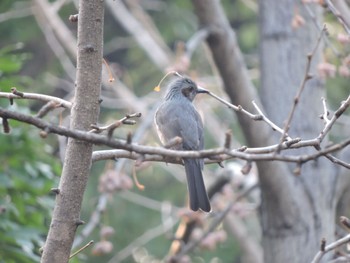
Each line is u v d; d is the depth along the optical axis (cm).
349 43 1065
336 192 1201
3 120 576
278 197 1158
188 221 1315
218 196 1438
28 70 2444
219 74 1178
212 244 1292
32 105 2039
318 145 667
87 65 670
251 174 1512
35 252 1095
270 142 1157
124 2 2364
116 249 2095
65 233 667
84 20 669
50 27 1909
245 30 2347
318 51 1202
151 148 582
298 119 1188
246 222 2048
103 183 1195
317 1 1001
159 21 2439
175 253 1341
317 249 1166
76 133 576
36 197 1116
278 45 1216
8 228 1057
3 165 1120
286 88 1204
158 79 2320
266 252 1194
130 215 2131
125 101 1823
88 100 671
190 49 1170
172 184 2239
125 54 2631
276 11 1225
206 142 2094
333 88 2028
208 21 1162
